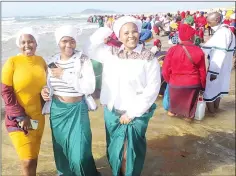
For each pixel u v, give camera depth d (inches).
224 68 240.5
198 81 224.4
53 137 143.9
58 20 2780.5
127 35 133.0
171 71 229.9
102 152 181.6
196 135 206.5
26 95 139.9
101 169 164.7
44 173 159.9
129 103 138.9
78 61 135.9
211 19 237.8
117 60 138.6
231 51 240.5
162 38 847.1
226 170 164.7
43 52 485.7
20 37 138.1
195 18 962.7
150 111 142.1
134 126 138.8
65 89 137.6
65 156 145.1
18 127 139.5
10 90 137.5
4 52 510.6
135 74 135.8
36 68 141.1
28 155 141.9
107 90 141.9
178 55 222.4
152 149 186.9
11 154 178.5
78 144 136.3
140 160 143.3
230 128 218.4
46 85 143.3
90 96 140.8
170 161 173.6
